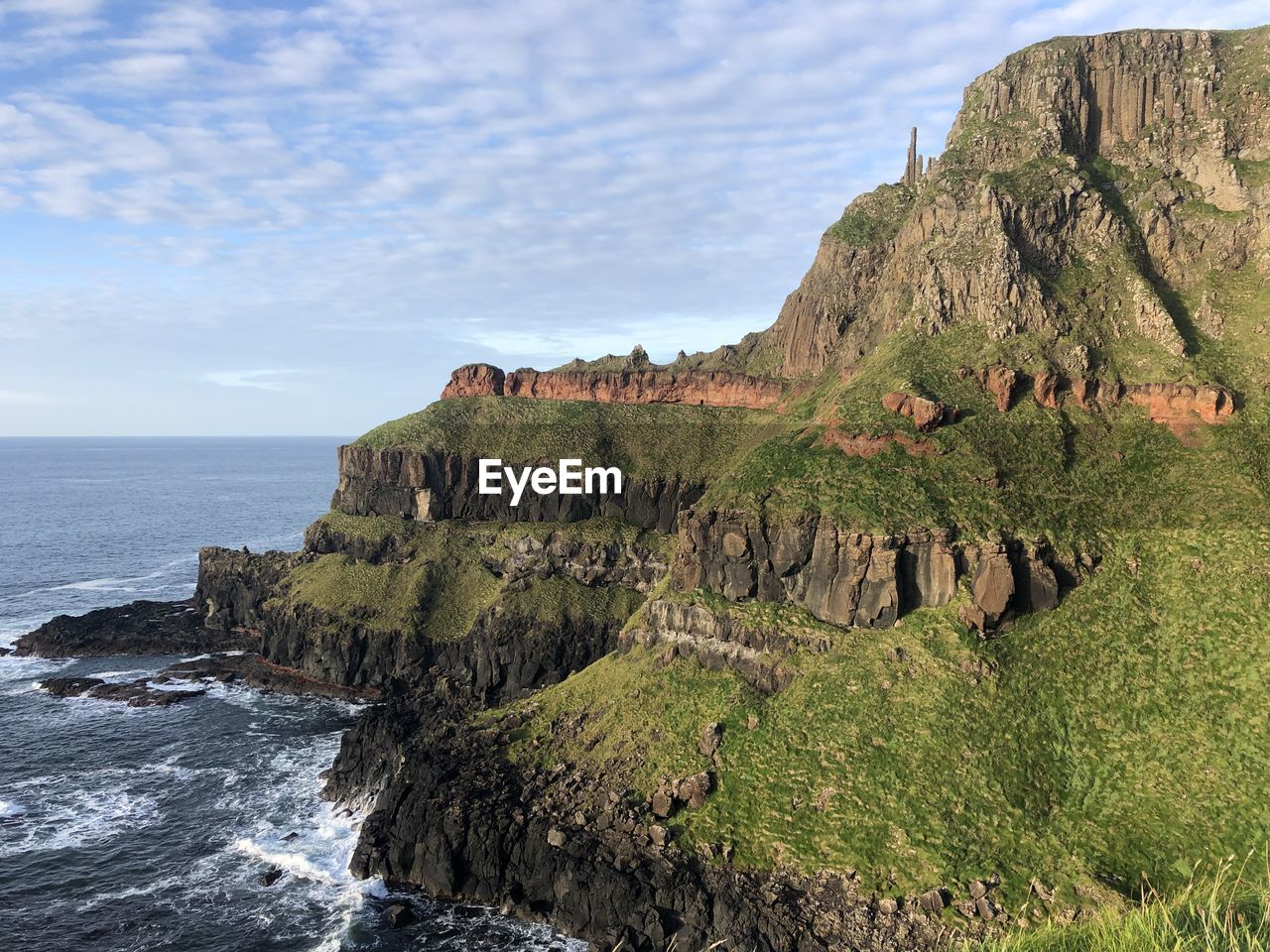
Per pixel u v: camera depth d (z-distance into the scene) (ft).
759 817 231.09
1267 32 388.78
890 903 201.26
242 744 353.10
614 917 218.59
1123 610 253.65
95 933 228.02
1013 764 224.33
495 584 450.30
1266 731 215.31
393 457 511.81
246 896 244.63
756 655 274.77
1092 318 335.67
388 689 408.05
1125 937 89.66
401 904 237.45
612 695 295.48
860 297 445.78
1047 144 386.52
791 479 302.86
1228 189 352.90
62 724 370.53
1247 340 315.37
